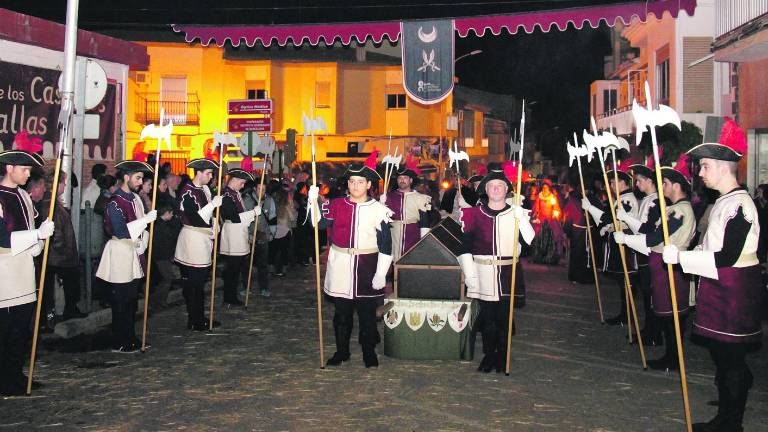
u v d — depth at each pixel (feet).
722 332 18.30
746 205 18.03
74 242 30.27
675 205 25.31
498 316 24.72
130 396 22.00
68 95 32.63
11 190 21.30
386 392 22.47
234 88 111.65
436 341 26.50
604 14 47.09
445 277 26.96
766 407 21.43
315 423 19.57
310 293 43.27
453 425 19.45
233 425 19.42
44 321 30.19
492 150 165.17
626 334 31.91
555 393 22.54
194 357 26.94
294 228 57.98
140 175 27.27
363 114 119.65
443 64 49.55
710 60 71.36
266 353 27.63
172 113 106.63
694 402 21.77
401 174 38.24
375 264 25.41
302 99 116.16
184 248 31.48
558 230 60.13
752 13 54.29
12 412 20.44
